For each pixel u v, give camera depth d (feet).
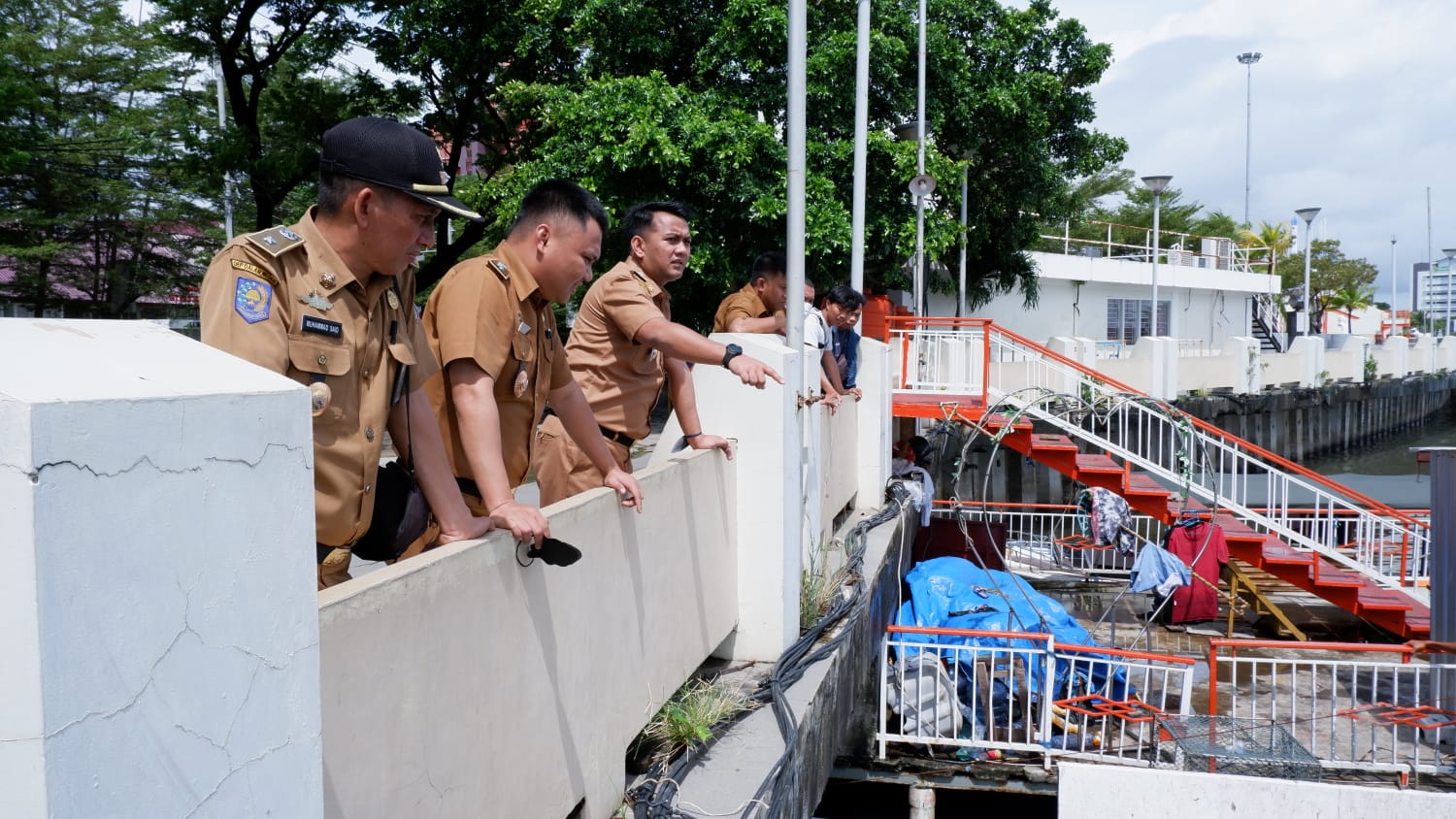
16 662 2.99
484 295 8.07
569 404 9.54
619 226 43.62
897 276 57.93
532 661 7.91
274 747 4.01
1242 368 84.38
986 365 42.32
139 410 3.31
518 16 50.47
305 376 6.19
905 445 39.14
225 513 3.72
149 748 3.38
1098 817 18.99
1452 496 24.85
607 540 9.52
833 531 23.27
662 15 48.37
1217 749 20.62
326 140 6.51
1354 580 34.58
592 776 9.17
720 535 13.29
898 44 47.37
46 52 53.36
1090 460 40.24
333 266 6.44
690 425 13.10
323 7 49.11
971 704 24.59
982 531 37.06
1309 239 104.47
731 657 14.14
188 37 47.19
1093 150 71.97
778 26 44.91
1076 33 66.39
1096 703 23.15
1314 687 23.48
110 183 56.34
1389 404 116.78
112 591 3.22
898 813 25.93
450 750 6.68
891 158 47.42
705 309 50.78
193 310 69.67
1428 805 17.94
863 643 17.54
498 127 55.83
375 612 5.78
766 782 9.87
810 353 17.17
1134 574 33.96
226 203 55.62
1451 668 23.67
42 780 2.99
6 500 2.96
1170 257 100.99
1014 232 71.20
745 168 43.70
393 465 7.30
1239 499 53.52
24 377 3.16
